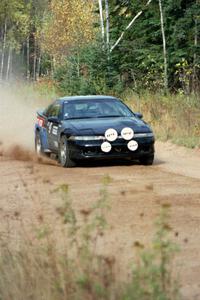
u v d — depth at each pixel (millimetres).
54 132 29328
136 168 27062
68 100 30234
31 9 140000
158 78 54406
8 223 15961
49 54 107312
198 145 34062
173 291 9578
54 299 9633
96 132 27375
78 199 19703
